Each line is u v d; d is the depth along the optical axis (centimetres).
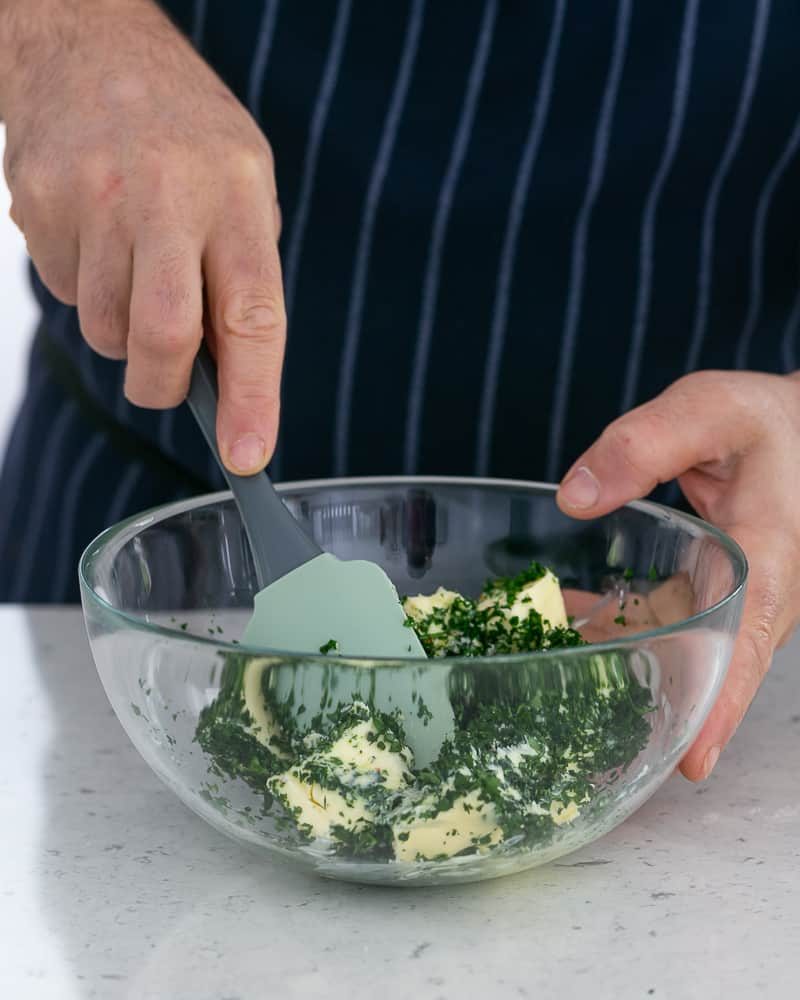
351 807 66
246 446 77
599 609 93
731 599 71
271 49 118
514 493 94
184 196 80
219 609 89
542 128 118
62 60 91
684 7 114
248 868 77
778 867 76
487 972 67
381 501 96
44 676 105
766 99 116
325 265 123
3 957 68
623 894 73
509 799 66
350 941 69
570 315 122
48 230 86
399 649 76
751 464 91
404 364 124
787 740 93
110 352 85
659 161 118
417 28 116
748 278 123
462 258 121
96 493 135
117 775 89
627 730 68
